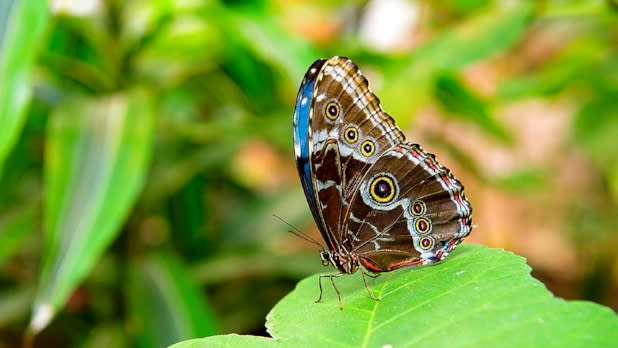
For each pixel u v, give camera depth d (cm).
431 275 61
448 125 130
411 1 109
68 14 76
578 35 102
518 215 139
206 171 88
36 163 85
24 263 86
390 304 60
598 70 94
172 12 77
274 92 83
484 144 133
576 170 140
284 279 86
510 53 128
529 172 104
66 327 83
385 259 63
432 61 78
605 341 55
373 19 115
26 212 81
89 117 75
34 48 67
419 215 64
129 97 76
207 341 59
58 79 78
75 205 71
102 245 70
